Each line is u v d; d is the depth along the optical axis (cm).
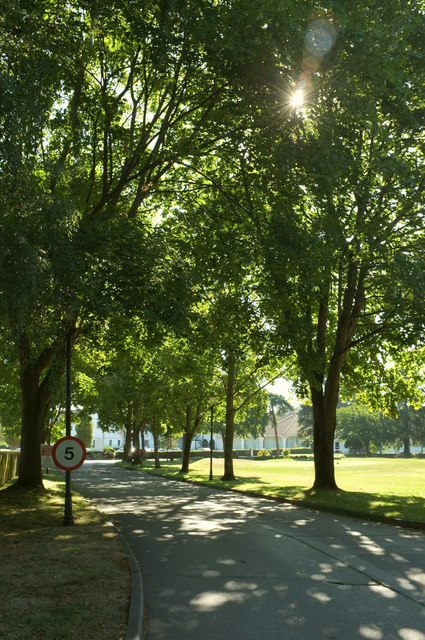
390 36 1436
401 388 2686
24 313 937
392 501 1941
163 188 2075
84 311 1377
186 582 808
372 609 673
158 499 2288
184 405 4538
